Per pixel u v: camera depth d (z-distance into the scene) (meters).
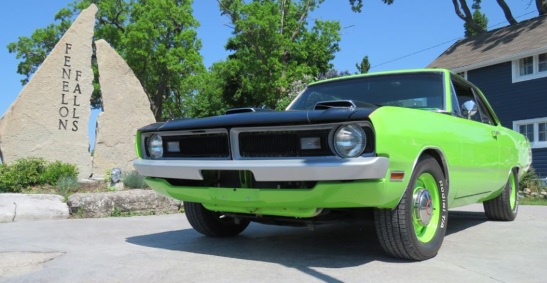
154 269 3.85
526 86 18.94
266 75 32.38
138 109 14.22
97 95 32.47
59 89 12.57
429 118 4.21
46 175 10.36
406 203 3.85
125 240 5.31
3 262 4.13
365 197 3.55
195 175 4.12
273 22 30.84
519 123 19.17
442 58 23.44
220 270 3.81
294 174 3.59
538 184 13.32
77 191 9.89
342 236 5.42
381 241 4.00
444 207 4.35
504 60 19.22
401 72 5.34
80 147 12.80
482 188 5.45
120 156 13.69
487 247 4.77
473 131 5.05
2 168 10.14
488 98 20.31
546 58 18.41
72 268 3.90
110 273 3.73
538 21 21.11
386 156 3.47
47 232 5.96
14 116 11.76
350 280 3.48
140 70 33.53
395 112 3.74
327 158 3.54
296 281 3.46
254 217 4.57
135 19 34.12
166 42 33.91
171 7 32.72
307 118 3.57
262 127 3.76
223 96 37.78
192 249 4.72
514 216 6.90
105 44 13.83
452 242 5.07
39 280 3.55
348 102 3.69
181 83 34.91
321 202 3.70
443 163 4.38
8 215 7.23
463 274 3.66
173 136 4.36
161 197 8.47
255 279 3.52
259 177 3.75
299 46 33.97
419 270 3.77
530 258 4.25
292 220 4.34
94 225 6.64
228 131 3.94
